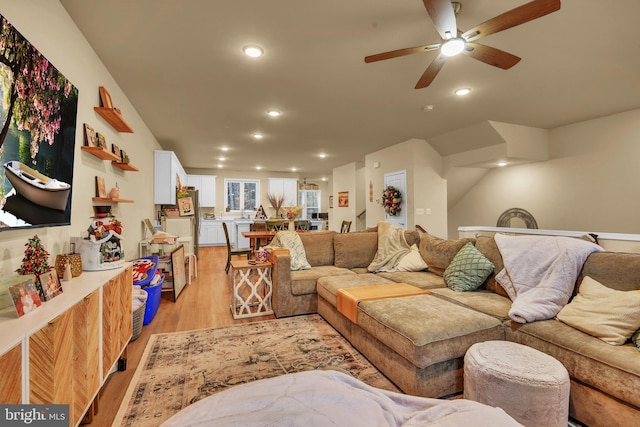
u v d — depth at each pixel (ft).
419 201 18.67
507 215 19.52
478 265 8.52
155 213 17.65
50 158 5.54
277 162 27.48
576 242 6.93
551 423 4.56
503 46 8.34
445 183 19.53
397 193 19.56
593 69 9.71
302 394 2.86
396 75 10.05
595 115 14.61
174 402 5.84
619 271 5.96
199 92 11.34
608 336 5.10
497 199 20.29
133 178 12.60
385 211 20.65
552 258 6.96
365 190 25.55
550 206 17.20
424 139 18.79
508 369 4.80
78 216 7.29
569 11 6.83
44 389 3.56
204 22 7.22
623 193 14.28
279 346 8.23
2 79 4.12
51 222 5.55
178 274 13.07
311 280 10.70
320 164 28.68
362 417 2.61
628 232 14.14
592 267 6.43
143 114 13.74
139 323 8.79
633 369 4.37
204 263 21.33
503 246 8.07
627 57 8.97
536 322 6.09
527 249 7.55
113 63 9.11
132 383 6.47
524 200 18.58
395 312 6.66
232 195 32.81
